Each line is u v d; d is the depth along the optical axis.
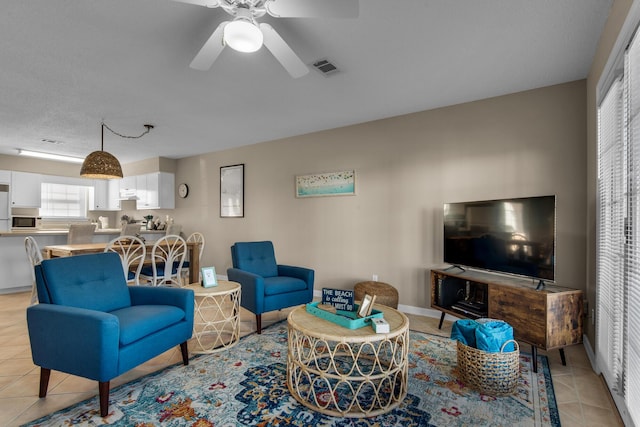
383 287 3.68
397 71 2.70
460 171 3.43
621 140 1.86
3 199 5.77
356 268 4.15
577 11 1.92
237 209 5.43
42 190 6.51
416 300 3.71
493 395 1.99
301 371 2.19
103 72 2.69
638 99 1.57
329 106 3.53
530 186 3.05
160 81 2.87
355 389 2.05
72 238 4.14
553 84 2.95
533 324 2.35
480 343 2.09
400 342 2.46
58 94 3.14
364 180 4.09
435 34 2.16
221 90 3.08
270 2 1.55
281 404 1.89
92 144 5.17
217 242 5.73
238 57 2.46
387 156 3.92
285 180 4.86
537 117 3.03
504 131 3.19
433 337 2.96
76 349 1.76
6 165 5.88
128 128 4.30
